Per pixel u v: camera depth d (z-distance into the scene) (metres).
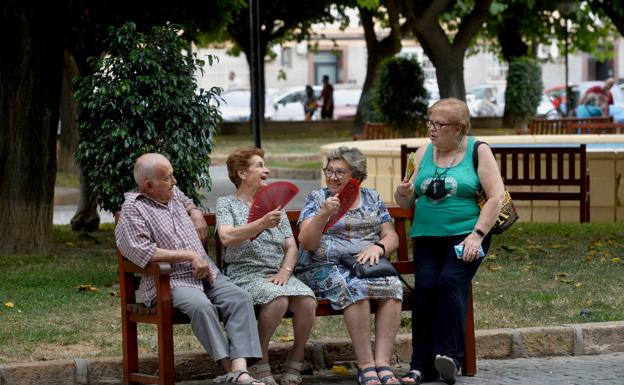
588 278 17.44
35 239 20.56
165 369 11.65
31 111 20.34
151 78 17.67
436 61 36.88
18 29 20.02
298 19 59.66
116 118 17.89
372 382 12.15
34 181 20.50
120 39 17.92
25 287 16.98
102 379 12.55
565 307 15.41
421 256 12.75
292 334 14.03
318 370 13.29
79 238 22.83
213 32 27.30
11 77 20.23
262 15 59.34
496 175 12.48
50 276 17.84
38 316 14.95
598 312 15.08
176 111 17.86
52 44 20.33
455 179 12.52
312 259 12.68
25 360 12.80
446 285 12.28
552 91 72.25
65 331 14.07
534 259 19.31
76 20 23.75
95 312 15.23
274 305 12.02
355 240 12.70
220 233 12.30
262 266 12.46
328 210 12.27
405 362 13.68
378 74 47.97
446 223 12.57
